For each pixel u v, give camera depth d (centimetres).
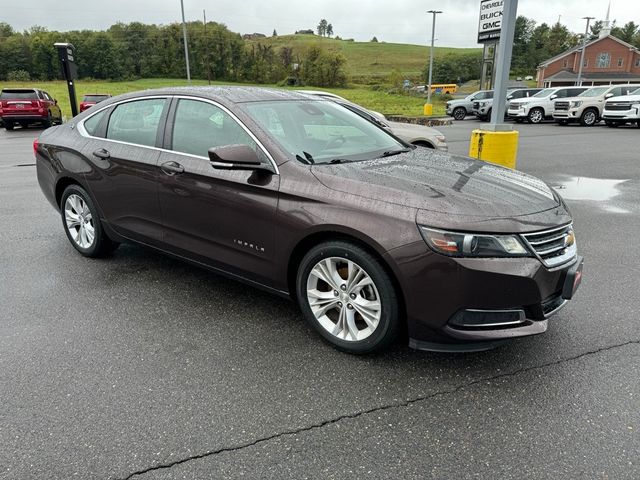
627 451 225
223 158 296
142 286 413
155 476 213
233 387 275
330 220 287
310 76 8700
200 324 348
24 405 259
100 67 8106
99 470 216
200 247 366
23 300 385
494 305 261
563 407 257
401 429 242
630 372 288
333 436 238
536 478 211
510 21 628
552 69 6906
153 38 8794
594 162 1112
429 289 262
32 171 1017
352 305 298
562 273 279
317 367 295
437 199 272
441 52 14825
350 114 419
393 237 267
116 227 430
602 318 353
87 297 391
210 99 366
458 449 229
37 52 7806
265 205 315
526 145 1457
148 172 385
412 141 838
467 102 2789
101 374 287
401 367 294
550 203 297
